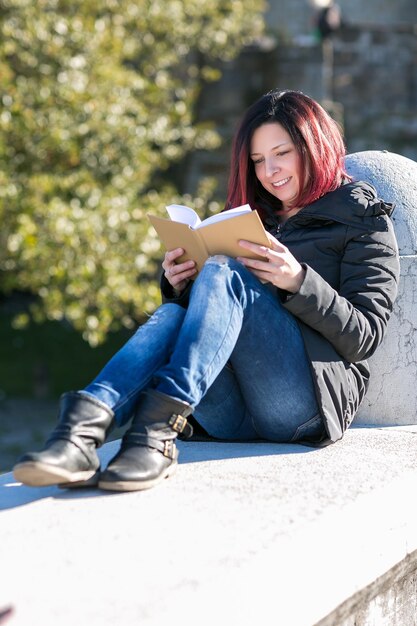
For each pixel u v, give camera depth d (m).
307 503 3.69
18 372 16.89
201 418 4.65
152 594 2.90
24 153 11.70
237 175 4.95
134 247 11.38
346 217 4.62
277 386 4.34
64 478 3.71
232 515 3.57
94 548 3.27
